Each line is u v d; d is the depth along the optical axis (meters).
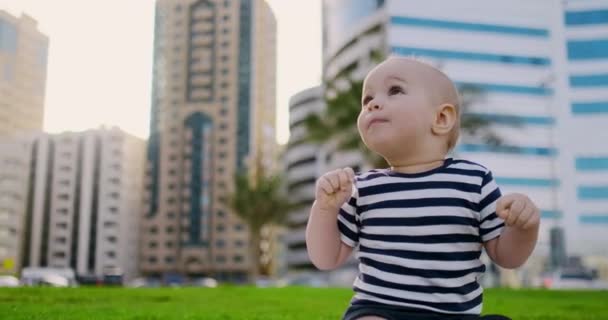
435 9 45.44
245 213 44.06
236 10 86.38
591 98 44.94
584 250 42.56
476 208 1.89
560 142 44.56
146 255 80.88
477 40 45.47
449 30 45.31
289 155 73.12
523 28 46.12
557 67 45.66
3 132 76.69
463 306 1.84
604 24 45.69
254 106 84.31
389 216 1.91
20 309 5.49
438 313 1.81
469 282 1.87
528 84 45.31
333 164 50.47
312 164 67.44
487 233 1.88
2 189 68.81
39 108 83.62
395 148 1.95
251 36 86.38
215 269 78.25
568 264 34.78
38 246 79.50
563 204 43.69
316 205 1.95
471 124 20.95
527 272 30.67
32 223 80.00
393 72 1.99
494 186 1.92
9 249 68.50
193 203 80.50
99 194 81.56
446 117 1.98
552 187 43.44
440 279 1.82
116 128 83.38
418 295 1.82
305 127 21.23
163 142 83.25
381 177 2.00
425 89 1.96
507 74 45.31
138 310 5.78
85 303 6.98
